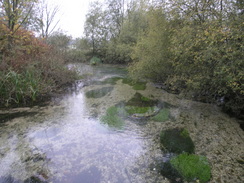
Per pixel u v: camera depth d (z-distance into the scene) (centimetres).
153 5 621
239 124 396
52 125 397
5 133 355
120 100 589
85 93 681
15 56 602
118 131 374
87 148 310
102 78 1019
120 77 1059
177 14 511
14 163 266
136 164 269
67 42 1397
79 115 458
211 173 243
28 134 354
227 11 383
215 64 381
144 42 682
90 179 238
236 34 281
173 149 307
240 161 268
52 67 723
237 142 322
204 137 344
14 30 656
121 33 1675
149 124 408
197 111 483
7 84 523
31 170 252
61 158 281
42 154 290
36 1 697
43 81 629
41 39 866
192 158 278
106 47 1845
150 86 805
